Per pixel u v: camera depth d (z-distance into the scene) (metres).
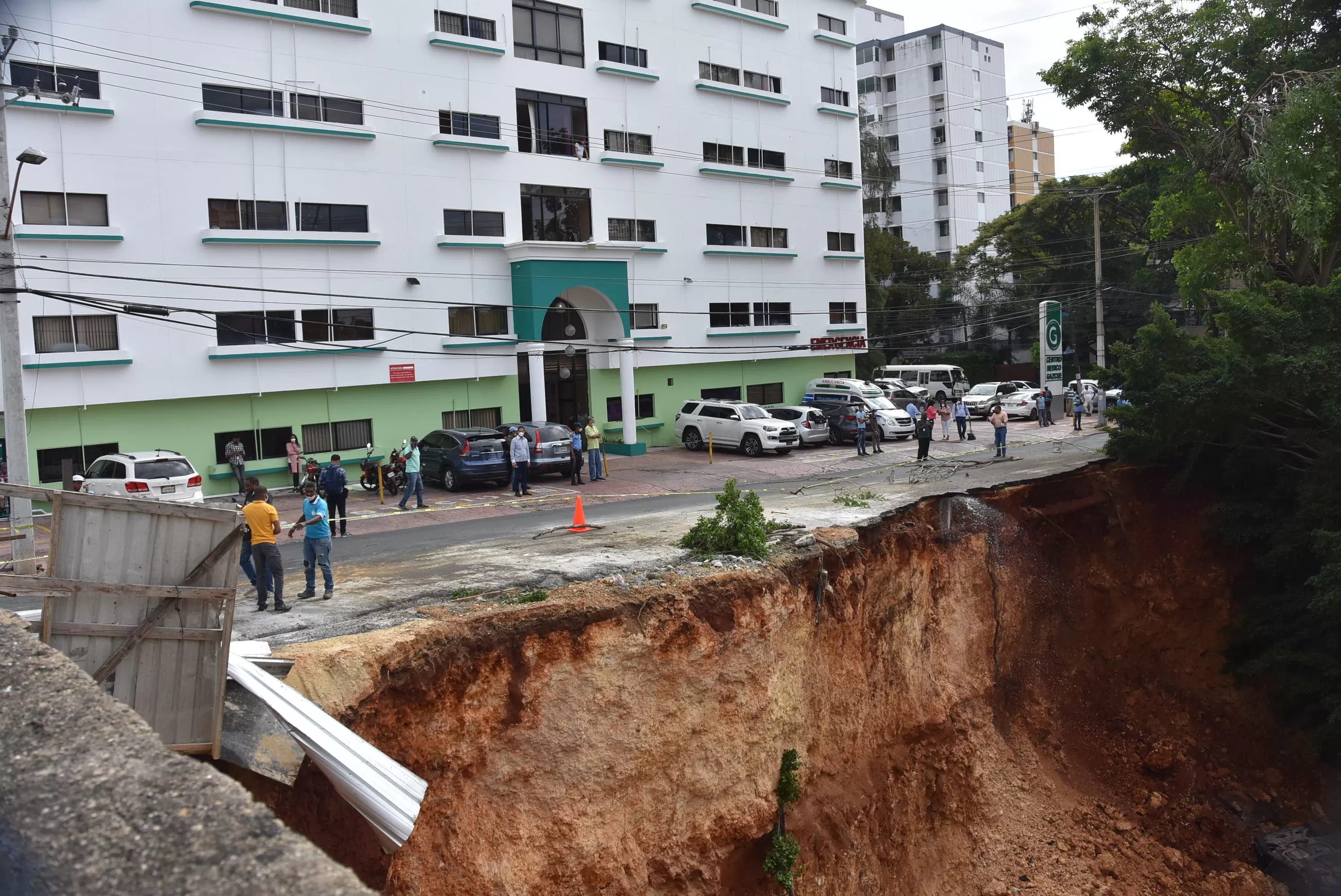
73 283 23.81
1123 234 60.06
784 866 13.77
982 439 37.78
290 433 28.08
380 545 18.73
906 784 17.05
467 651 11.15
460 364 30.97
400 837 7.56
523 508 24.33
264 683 8.62
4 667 5.29
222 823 3.54
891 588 17.44
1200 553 23.33
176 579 7.60
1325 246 26.25
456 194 30.66
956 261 68.69
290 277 27.39
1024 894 16.91
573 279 32.38
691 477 29.80
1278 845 18.22
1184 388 21.44
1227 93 27.83
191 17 25.45
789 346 41.12
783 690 14.31
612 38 34.69
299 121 27.14
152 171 24.94
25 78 23.02
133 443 25.33
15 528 17.73
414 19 29.58
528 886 11.14
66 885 3.22
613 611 12.41
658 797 12.69
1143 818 19.28
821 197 42.44
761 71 39.69
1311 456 22.20
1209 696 22.62
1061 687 21.47
